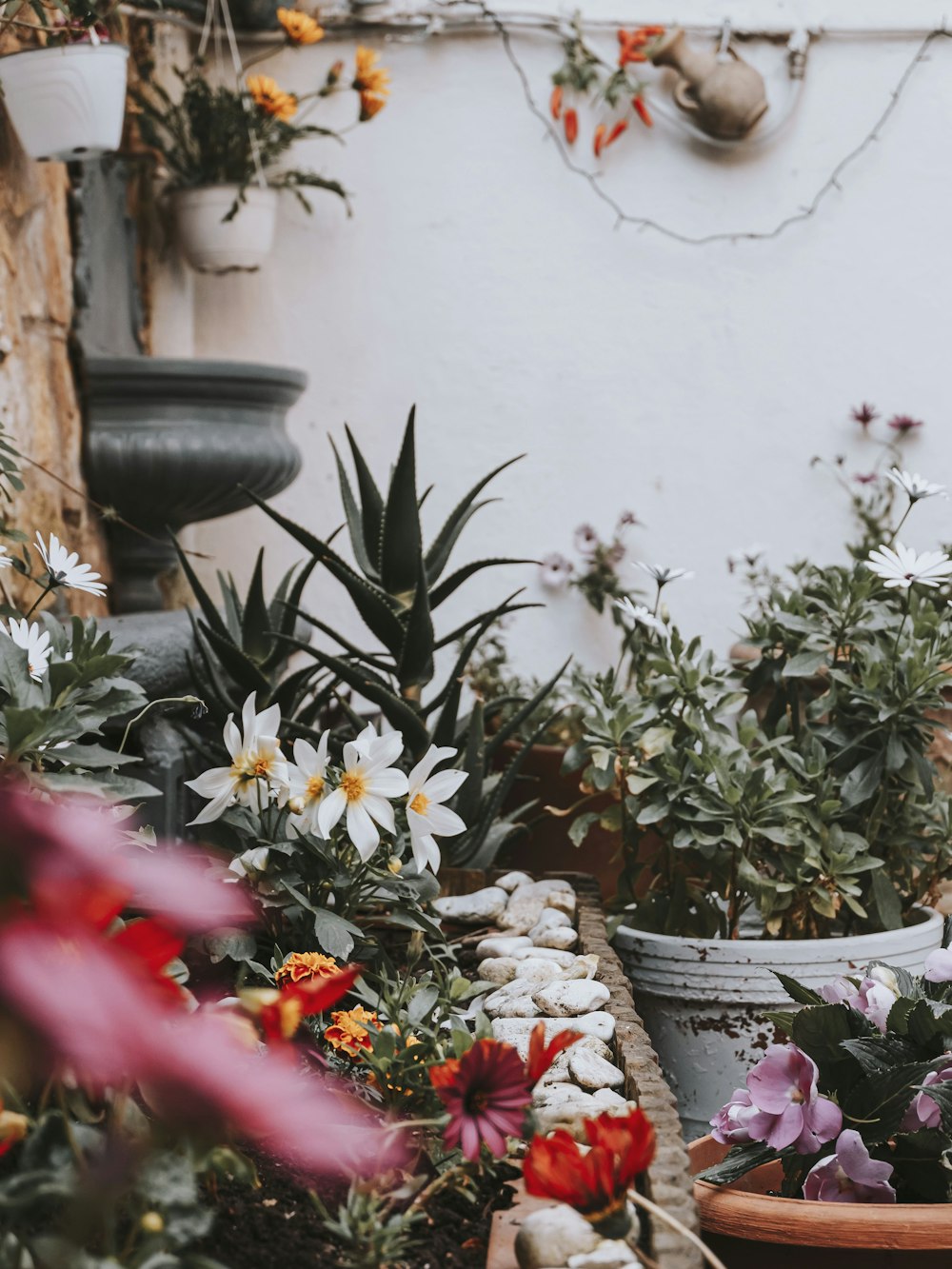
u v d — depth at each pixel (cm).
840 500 399
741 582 399
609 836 247
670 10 392
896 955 181
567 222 400
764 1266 120
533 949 177
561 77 390
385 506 218
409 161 401
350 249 404
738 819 188
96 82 235
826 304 396
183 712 235
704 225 397
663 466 402
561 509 405
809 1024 133
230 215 359
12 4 233
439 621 406
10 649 115
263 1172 107
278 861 153
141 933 75
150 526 311
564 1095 122
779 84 392
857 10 388
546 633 405
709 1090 180
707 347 400
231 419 299
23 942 55
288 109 343
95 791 110
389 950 181
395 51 399
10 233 254
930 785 198
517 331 403
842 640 207
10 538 201
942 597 218
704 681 204
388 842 161
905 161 392
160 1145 82
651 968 183
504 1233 100
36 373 268
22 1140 87
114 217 325
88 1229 77
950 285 393
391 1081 112
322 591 404
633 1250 90
